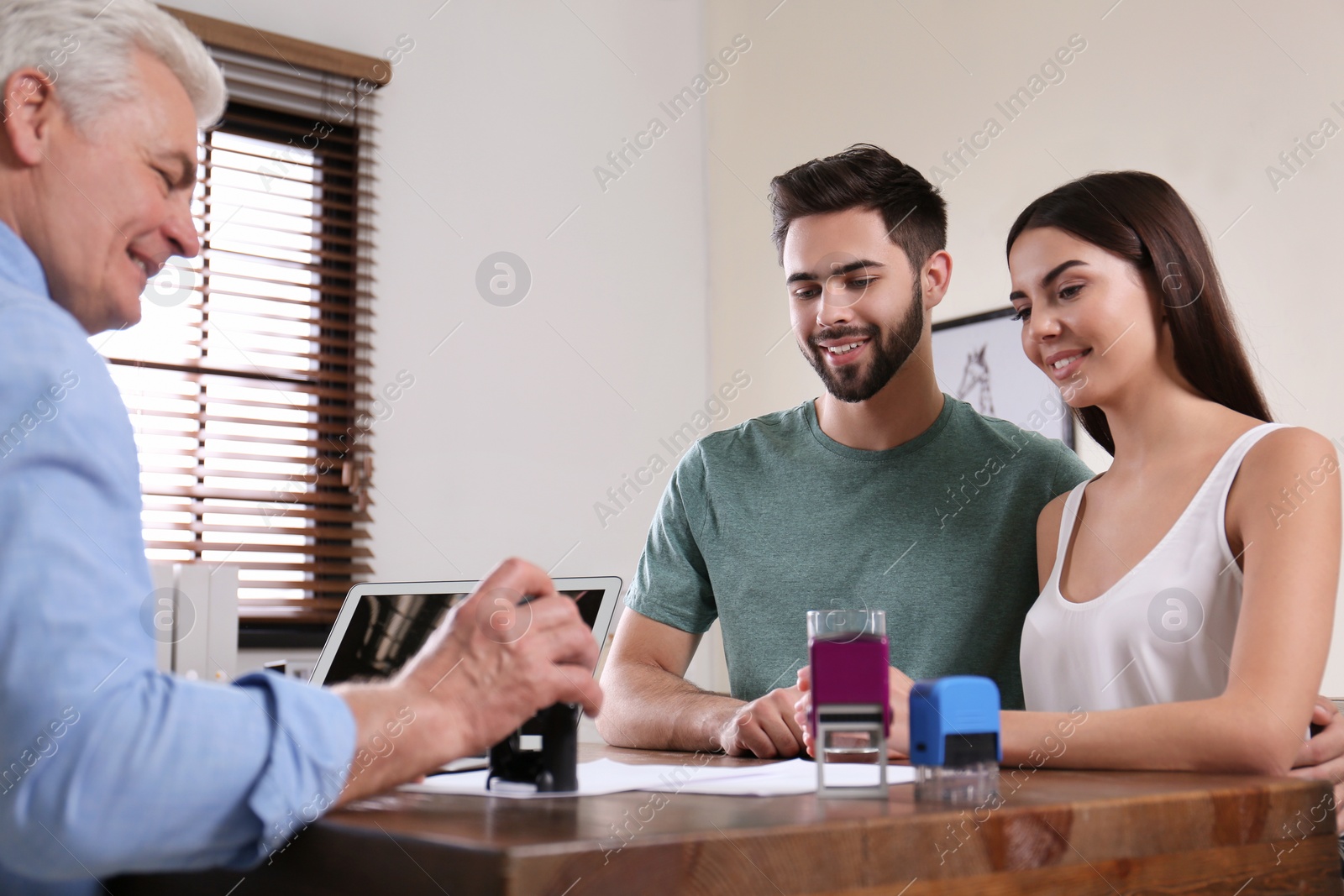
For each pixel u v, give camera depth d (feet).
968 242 8.59
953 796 2.17
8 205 2.49
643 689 4.49
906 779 2.57
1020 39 8.28
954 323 8.54
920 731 2.20
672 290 10.96
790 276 4.97
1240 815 2.31
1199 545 3.57
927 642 4.66
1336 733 3.24
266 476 8.70
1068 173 7.88
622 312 10.62
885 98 9.43
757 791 2.32
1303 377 6.41
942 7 8.96
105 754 1.78
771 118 10.68
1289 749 2.87
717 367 11.00
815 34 10.23
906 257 4.84
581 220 10.48
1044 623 3.99
